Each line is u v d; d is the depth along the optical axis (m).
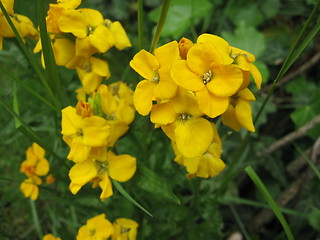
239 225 0.16
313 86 0.18
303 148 0.17
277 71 0.18
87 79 0.12
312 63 0.18
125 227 0.12
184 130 0.09
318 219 0.15
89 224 0.12
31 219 0.16
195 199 0.13
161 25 0.10
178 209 0.14
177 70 0.08
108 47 0.11
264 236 0.17
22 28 0.11
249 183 0.18
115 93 0.13
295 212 0.14
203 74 0.09
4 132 0.15
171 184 0.14
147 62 0.09
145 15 0.22
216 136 0.10
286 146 0.18
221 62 0.08
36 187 0.14
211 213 0.14
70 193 0.14
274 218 0.17
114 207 0.15
